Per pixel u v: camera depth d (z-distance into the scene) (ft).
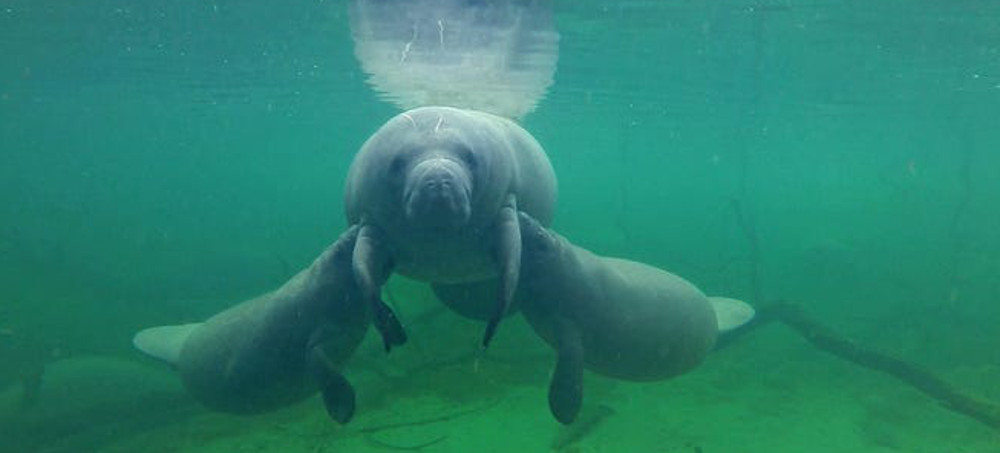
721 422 26.37
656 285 17.57
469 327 35.65
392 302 36.52
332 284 14.87
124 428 27.86
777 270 58.49
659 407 28.07
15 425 27.25
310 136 104.63
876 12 35.55
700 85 56.08
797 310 35.37
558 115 73.36
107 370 30.35
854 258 61.57
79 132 102.37
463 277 15.99
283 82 57.31
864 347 32.24
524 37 39.47
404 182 13.87
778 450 23.71
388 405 28.32
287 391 16.51
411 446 24.12
